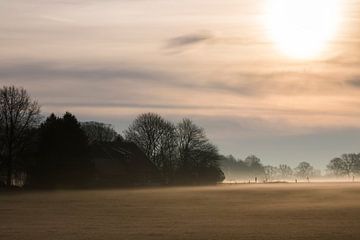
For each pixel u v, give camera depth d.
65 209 68.44
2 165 124.06
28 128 126.38
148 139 173.88
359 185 171.12
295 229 45.34
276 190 128.00
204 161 176.12
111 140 183.88
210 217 57.25
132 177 156.38
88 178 133.12
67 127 131.50
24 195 102.69
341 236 40.53
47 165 128.25
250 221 52.66
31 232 43.47
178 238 39.38
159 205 76.06
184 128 176.00
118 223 50.94
